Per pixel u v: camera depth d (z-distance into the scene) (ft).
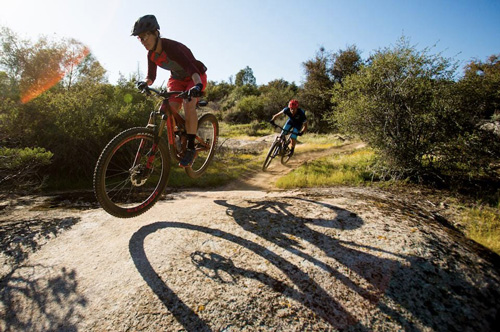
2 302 6.31
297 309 5.77
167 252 7.59
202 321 5.49
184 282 6.44
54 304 6.17
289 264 7.03
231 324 5.43
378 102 22.30
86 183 25.64
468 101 20.10
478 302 6.36
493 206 16.28
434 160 21.91
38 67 36.60
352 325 5.50
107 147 7.36
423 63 21.21
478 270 7.34
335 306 5.89
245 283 6.41
